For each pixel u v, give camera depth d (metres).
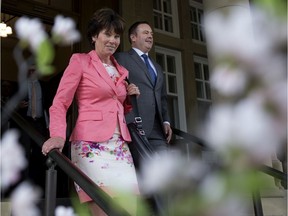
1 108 1.10
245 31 0.23
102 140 1.68
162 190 0.25
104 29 1.86
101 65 1.85
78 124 1.75
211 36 0.24
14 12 4.79
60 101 1.72
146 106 2.45
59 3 5.15
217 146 0.23
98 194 1.15
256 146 0.22
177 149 0.30
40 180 3.82
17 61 0.50
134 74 2.53
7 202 1.71
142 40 2.68
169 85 5.34
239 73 0.23
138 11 5.15
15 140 0.49
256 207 2.02
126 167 1.67
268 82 0.22
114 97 1.82
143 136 1.80
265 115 0.22
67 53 5.13
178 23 5.65
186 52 5.54
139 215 0.43
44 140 1.67
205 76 5.60
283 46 0.22
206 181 0.23
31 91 3.81
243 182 0.22
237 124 0.23
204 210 0.22
